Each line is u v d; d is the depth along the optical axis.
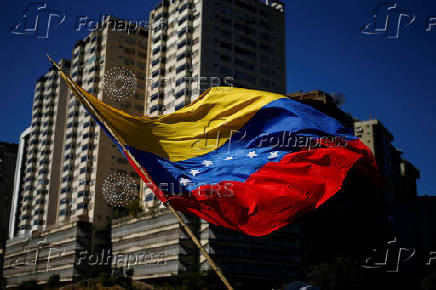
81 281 93.19
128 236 96.81
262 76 105.19
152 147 13.12
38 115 143.88
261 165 12.65
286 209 11.95
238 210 12.20
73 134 122.25
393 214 118.50
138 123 13.44
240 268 80.62
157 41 106.56
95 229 106.06
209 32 99.38
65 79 13.31
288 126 12.95
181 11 102.75
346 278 83.12
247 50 104.12
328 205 104.62
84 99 13.05
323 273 83.06
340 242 102.75
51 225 117.56
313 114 13.21
